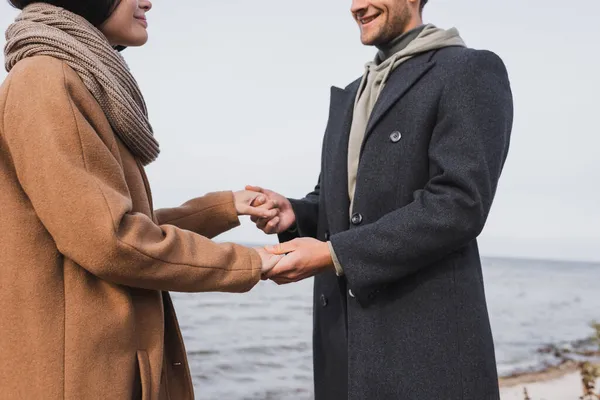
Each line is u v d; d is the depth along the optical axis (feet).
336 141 5.66
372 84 5.51
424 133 4.94
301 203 6.29
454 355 4.79
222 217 5.93
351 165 5.39
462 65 4.91
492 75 4.94
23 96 4.01
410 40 5.50
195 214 5.82
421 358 4.80
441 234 4.61
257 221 6.20
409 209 4.71
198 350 17.34
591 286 50.24
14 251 3.97
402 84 5.13
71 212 3.84
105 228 3.83
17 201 4.04
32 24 4.29
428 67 5.11
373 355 4.92
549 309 33.17
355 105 5.67
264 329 19.44
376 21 5.49
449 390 4.74
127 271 3.99
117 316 4.12
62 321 3.97
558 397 15.10
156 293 4.51
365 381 4.90
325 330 5.70
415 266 4.75
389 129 5.08
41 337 3.91
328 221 5.50
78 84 4.16
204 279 4.37
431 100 4.93
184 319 20.06
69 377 3.89
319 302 5.82
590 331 25.11
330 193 5.49
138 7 5.01
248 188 6.22
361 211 5.09
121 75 4.53
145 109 4.90
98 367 3.99
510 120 5.01
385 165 5.04
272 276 4.87
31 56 4.25
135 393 4.35
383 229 4.72
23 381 3.88
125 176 4.47
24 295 3.94
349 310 5.12
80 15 4.63
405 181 4.97
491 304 35.12
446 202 4.59
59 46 4.19
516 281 52.60
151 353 4.33
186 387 4.69
